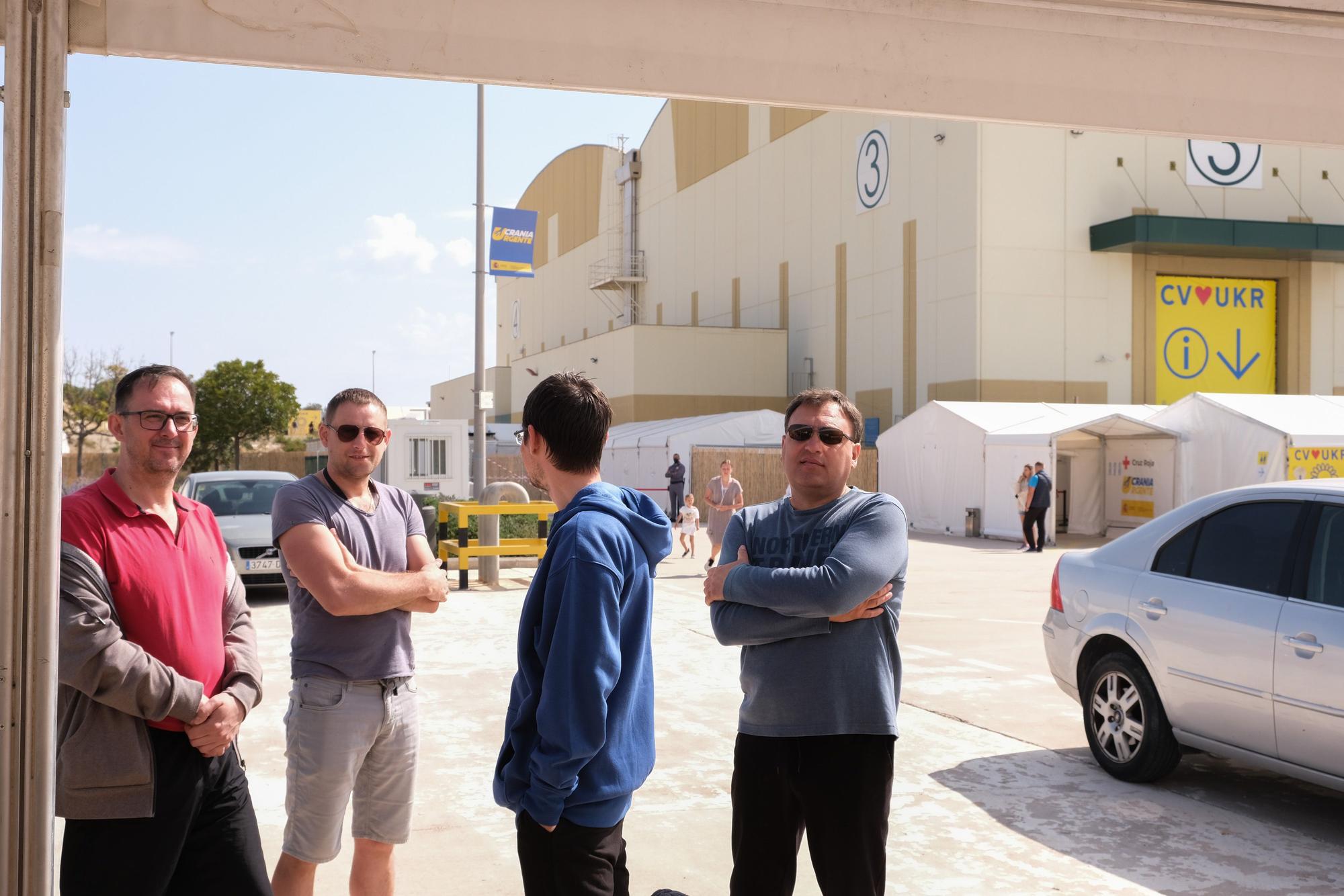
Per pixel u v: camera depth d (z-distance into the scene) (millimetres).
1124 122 2932
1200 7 2916
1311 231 32625
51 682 2139
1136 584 5637
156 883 2594
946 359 33781
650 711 2568
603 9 2547
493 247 18266
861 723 2906
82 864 2561
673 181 52594
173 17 2299
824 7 2686
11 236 2115
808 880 4395
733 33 2629
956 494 24875
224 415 53375
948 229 33688
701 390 42938
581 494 2533
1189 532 5527
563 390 2586
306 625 3287
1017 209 32688
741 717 3096
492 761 5984
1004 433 23188
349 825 5184
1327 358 35438
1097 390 33219
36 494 2121
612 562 2387
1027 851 4656
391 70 2436
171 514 2779
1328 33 3043
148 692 2496
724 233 47844
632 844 4738
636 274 56250
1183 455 22406
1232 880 4336
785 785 2969
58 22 2156
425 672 8281
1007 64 2822
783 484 30703
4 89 2117
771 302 44344
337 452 3422
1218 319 34656
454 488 17875
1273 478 20344
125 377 2727
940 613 12039
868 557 2857
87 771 2518
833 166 40062
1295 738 4695
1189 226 31734
